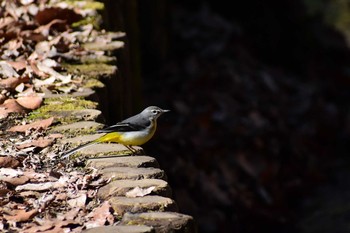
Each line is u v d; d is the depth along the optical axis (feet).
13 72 31.89
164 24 61.72
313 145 60.90
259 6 71.87
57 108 29.04
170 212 21.34
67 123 27.86
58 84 31.37
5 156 25.16
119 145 26.03
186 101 57.52
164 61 61.72
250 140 55.11
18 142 26.37
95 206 22.21
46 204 22.26
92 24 38.45
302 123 63.46
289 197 53.57
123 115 35.32
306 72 74.84
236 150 53.52
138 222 20.59
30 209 22.16
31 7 38.58
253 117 58.29
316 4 85.25
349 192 54.44
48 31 36.22
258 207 49.37
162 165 48.11
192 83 59.82
